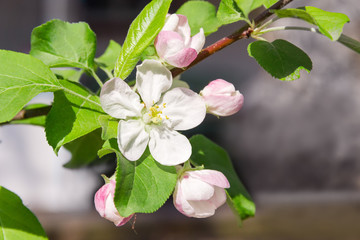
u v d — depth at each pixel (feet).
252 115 4.88
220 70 5.07
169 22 1.14
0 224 1.18
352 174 4.71
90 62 1.29
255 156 4.79
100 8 6.44
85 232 3.81
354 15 4.02
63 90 1.15
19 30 6.08
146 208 1.05
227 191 1.29
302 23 4.06
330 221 3.99
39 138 4.80
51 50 1.29
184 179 1.13
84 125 1.13
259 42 1.20
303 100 4.82
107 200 1.11
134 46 1.12
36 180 4.58
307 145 4.81
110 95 1.09
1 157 4.73
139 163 1.09
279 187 4.62
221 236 3.83
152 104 1.12
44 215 4.12
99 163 1.47
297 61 1.19
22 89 1.12
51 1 6.12
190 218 4.01
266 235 3.81
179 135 1.12
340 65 4.52
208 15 1.39
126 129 1.09
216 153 1.32
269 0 1.21
